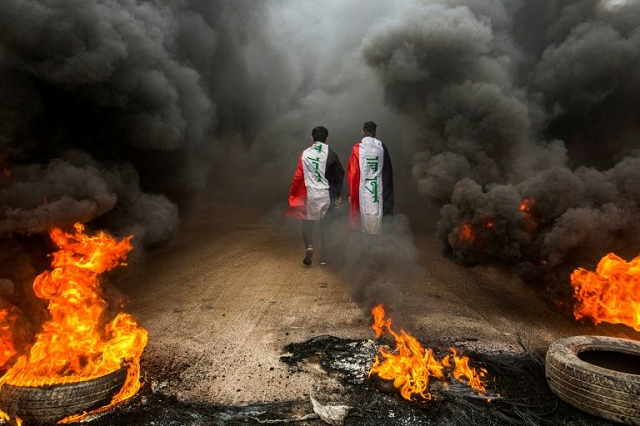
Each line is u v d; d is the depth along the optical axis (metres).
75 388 2.60
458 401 2.84
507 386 3.05
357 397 2.91
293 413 2.74
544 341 3.85
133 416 2.65
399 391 2.96
